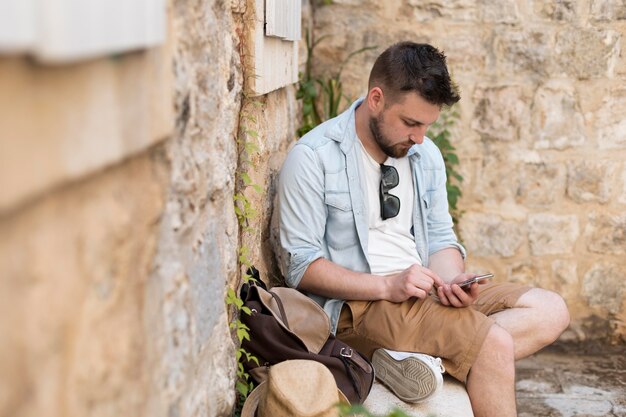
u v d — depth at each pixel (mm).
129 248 1273
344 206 2846
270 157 3205
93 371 1126
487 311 2994
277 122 3381
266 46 2836
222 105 2154
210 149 1910
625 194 4262
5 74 813
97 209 1134
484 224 4336
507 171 4289
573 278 4336
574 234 4309
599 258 4320
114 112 1114
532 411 3639
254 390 2334
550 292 2973
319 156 2834
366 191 2867
